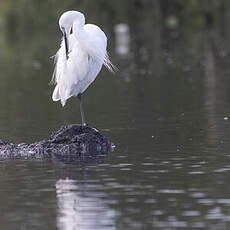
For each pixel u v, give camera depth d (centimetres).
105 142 1484
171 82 2553
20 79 2873
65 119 1873
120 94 2308
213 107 1952
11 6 4925
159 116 1842
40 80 2811
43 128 1748
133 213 1033
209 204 1059
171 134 1592
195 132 1603
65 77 1484
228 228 959
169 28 4719
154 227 974
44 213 1050
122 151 1438
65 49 1491
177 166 1292
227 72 2767
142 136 1582
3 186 1204
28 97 2362
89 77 1517
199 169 1264
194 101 2078
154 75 2789
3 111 2070
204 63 3092
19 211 1063
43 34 4706
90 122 1798
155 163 1323
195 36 4225
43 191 1162
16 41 4441
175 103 2055
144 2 5000
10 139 1611
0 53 3894
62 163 1362
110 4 4838
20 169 1325
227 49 3541
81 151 1455
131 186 1171
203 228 962
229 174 1223
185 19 4956
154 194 1120
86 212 1046
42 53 3775
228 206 1047
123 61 3297
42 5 4803
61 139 1483
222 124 1688
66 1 4728
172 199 1091
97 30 1528
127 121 1784
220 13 4912
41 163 1370
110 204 1077
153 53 3556
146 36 4366
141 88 2428
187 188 1146
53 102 2217
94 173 1269
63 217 1028
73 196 1125
